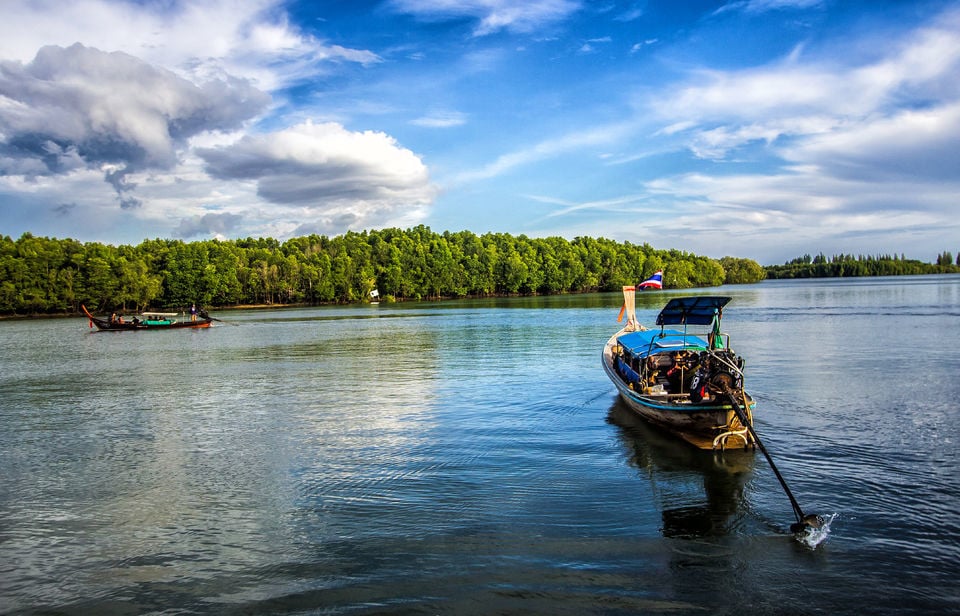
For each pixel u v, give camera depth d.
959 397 21.33
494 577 9.83
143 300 118.31
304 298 144.38
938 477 13.77
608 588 9.49
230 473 15.27
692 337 20.59
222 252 135.38
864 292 115.00
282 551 10.92
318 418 20.86
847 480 13.70
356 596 9.40
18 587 9.98
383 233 194.25
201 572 10.30
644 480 14.02
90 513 12.90
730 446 16.05
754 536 11.15
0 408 24.03
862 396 21.77
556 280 182.75
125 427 20.44
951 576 9.69
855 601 9.09
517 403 22.28
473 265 172.38
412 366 32.84
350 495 13.46
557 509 12.45
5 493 14.18
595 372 28.73
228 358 39.66
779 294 118.38
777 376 26.00
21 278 103.12
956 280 197.88
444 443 17.25
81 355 43.47
